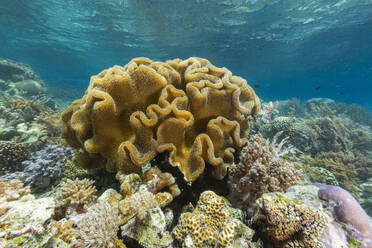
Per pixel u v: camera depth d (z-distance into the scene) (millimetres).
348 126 11305
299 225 1763
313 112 17281
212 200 2145
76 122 2818
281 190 2330
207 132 2896
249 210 2389
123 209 2182
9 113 8195
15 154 5156
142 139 2656
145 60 3230
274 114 13062
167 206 2682
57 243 1703
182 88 3459
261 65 45875
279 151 3498
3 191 2211
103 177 3438
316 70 54344
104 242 1791
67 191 2576
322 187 2109
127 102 2797
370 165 8039
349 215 1795
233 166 2828
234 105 3020
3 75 14797
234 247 1764
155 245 1880
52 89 25375
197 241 1846
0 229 1460
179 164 2631
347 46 31672
